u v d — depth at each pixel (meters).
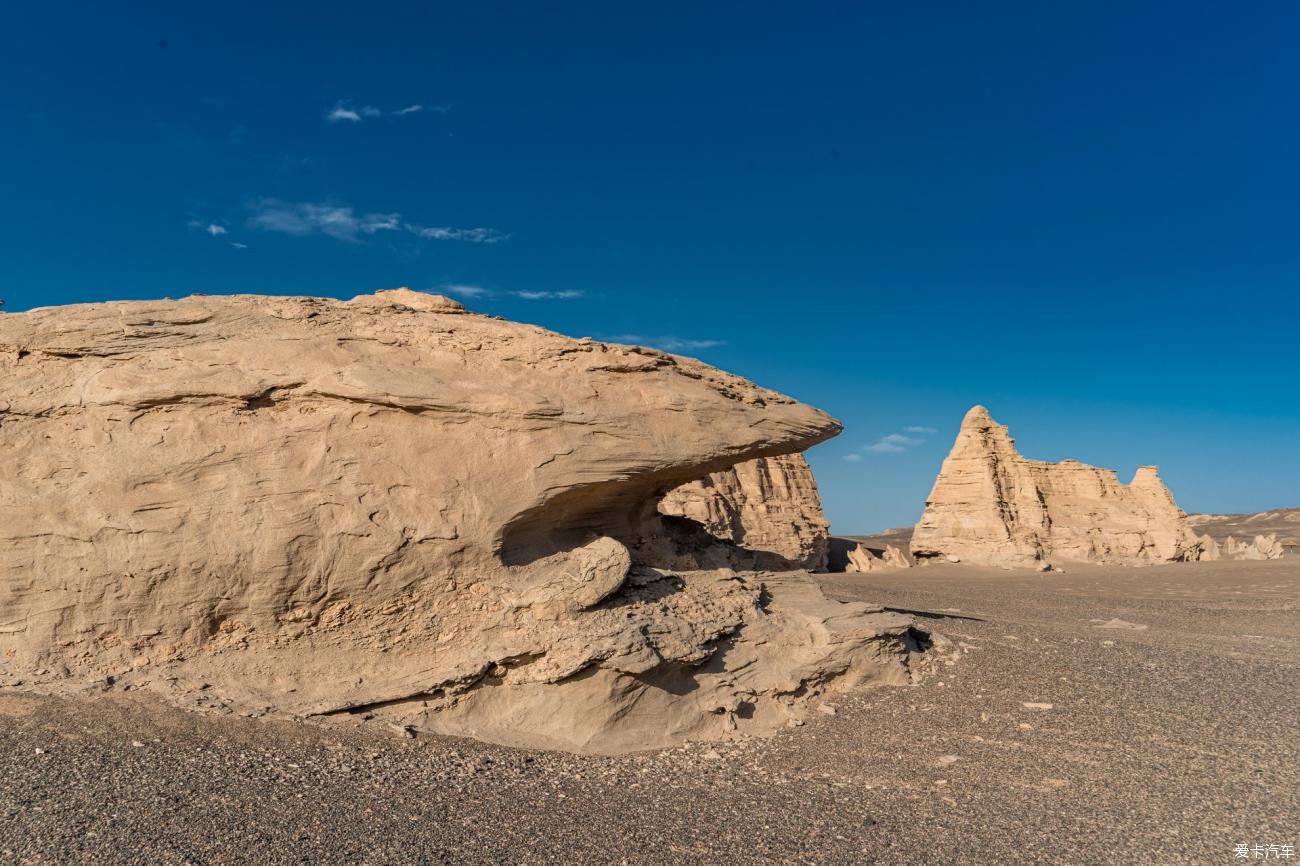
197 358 14.05
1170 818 10.80
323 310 15.60
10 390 13.74
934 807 11.20
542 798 10.96
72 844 8.58
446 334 15.14
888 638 16.69
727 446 15.55
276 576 13.07
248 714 12.23
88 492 13.08
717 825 10.35
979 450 57.69
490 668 13.39
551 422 14.35
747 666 15.11
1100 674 17.61
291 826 9.38
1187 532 62.22
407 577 13.50
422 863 8.77
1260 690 16.86
